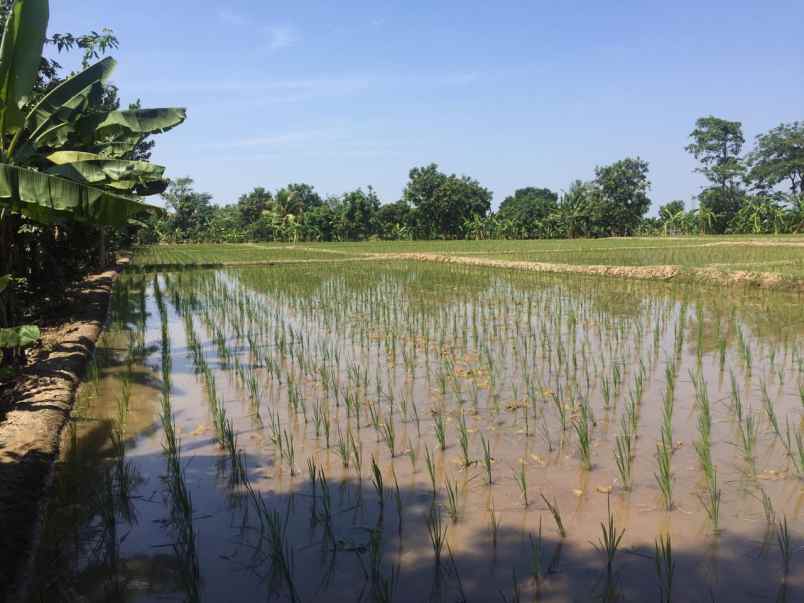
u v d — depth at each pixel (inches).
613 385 295.0
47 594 139.9
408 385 303.9
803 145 2508.6
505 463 206.2
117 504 183.3
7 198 267.7
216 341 430.9
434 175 3206.2
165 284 839.1
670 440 214.8
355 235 3189.0
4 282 260.2
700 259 954.7
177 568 149.2
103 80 389.1
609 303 551.8
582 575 141.2
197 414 269.9
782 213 2331.4
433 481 181.5
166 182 510.3
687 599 131.7
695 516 167.5
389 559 149.6
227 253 1641.2
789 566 143.0
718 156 2728.8
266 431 244.7
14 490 181.2
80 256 701.9
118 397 298.4
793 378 301.7
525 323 460.1
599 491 183.6
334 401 281.1
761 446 216.4
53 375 312.0
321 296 642.8
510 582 139.4
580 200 2802.7
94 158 348.8
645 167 2802.7
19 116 295.4
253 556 153.5
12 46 281.6
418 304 569.0
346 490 188.5
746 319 462.3
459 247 1704.0
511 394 285.9
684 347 373.4
